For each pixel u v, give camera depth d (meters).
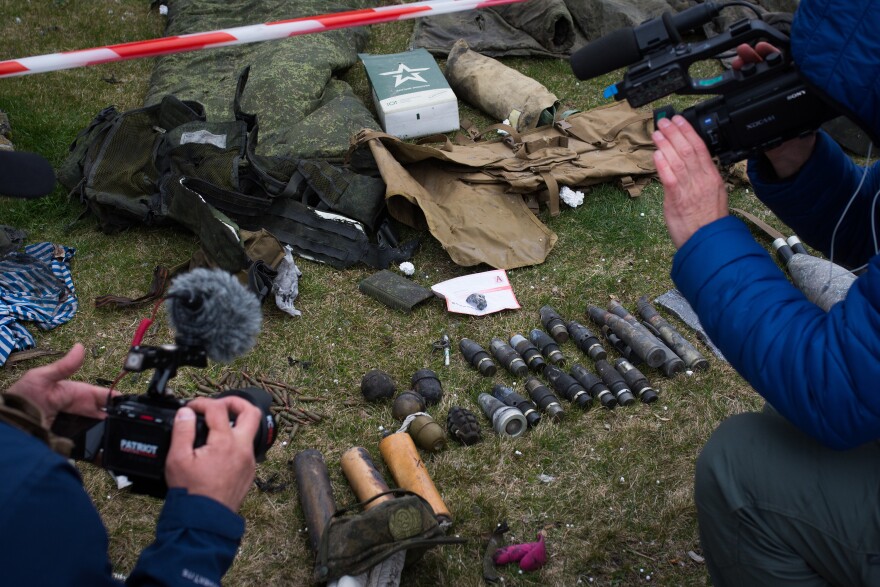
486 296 4.29
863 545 1.95
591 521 3.07
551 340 3.96
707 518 2.22
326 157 5.15
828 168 2.32
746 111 1.92
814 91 1.81
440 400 3.69
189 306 1.66
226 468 1.60
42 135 5.61
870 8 1.67
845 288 3.56
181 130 4.73
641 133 5.43
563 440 3.44
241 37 4.35
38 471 1.33
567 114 5.65
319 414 3.59
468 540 2.99
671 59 1.91
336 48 6.28
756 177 2.43
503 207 4.80
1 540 1.26
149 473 1.65
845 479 1.97
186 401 1.75
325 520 2.96
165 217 4.61
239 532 1.59
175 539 1.52
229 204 4.55
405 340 4.05
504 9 7.00
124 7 7.61
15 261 4.38
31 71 4.11
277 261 4.27
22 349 3.94
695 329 4.04
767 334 1.83
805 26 1.78
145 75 6.52
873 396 1.69
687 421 3.52
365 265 4.57
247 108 5.55
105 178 4.68
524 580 2.85
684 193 1.94
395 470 3.19
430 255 4.72
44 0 7.56
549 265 4.56
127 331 4.11
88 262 4.56
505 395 3.63
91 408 1.88
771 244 4.71
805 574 2.08
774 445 2.09
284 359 3.92
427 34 6.79
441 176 4.99
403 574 2.84
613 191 5.14
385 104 5.52
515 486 3.23
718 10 1.93
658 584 2.83
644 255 4.63
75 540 1.36
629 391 3.64
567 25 6.82
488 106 5.92
